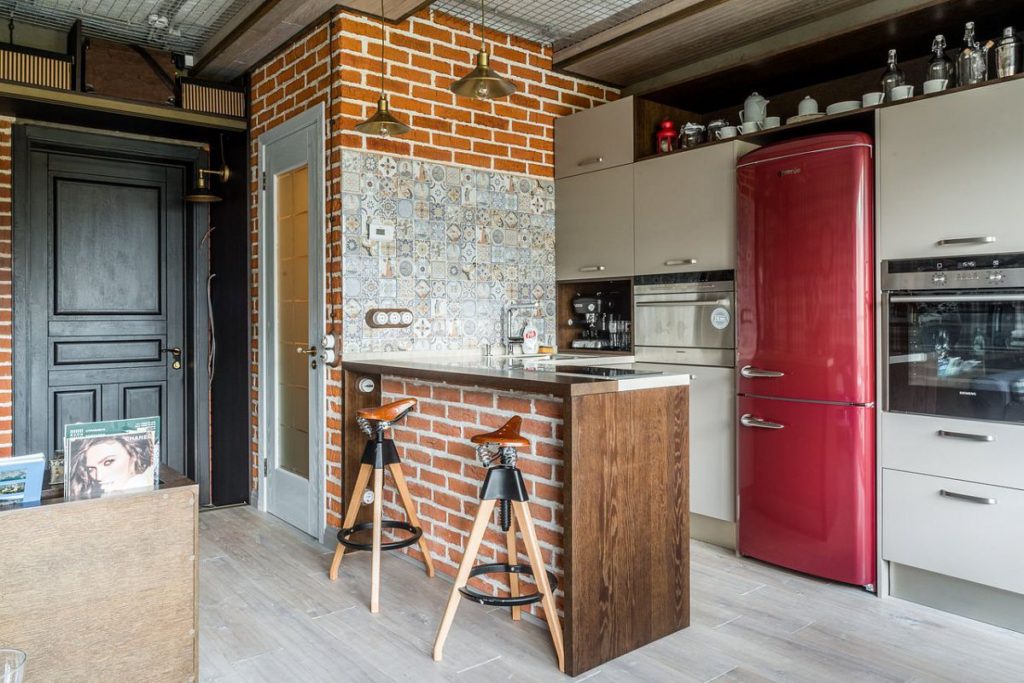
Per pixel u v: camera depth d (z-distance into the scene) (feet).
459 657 7.87
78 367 13.74
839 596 9.72
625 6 12.10
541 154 14.20
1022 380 8.30
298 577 10.35
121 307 14.21
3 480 5.43
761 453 10.85
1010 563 8.45
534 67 13.93
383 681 7.35
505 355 13.37
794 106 12.67
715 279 11.66
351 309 11.43
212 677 7.42
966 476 8.80
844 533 9.87
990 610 8.77
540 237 14.23
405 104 12.03
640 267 12.89
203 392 14.90
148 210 14.52
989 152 8.55
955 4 9.19
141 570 5.87
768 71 11.77
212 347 15.02
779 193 10.50
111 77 12.47
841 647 8.14
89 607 5.65
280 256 13.33
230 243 14.56
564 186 14.26
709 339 11.80
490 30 13.16
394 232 11.93
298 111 12.41
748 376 10.98
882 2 11.03
